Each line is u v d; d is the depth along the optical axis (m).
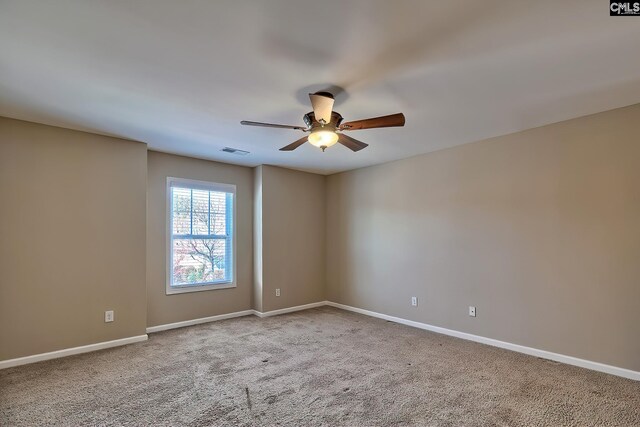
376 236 5.04
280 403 2.41
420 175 4.47
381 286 4.93
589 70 2.26
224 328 4.36
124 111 2.95
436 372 2.95
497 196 3.70
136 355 3.36
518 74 2.31
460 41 1.91
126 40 1.88
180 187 4.58
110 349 3.53
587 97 2.69
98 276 3.56
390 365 3.10
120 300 3.69
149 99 2.69
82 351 3.42
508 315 3.57
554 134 3.29
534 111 2.98
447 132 3.57
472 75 2.31
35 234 3.22
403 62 2.14
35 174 3.24
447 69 2.23
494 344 3.66
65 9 1.60
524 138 3.50
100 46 1.94
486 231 3.78
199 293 4.68
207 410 2.32
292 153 4.43
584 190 3.10
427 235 4.37
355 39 1.88
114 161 3.70
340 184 5.65
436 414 2.27
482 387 2.66
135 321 3.78
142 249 3.86
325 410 2.32
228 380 2.78
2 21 1.69
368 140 3.85
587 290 3.05
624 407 2.35
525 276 3.46
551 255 3.28
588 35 1.86
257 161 4.91
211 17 1.68
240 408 2.35
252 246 5.25
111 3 1.56
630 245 2.84
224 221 5.01
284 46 1.95
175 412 2.29
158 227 4.36
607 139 2.97
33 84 2.42
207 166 4.82
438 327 4.20
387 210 4.89
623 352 2.85
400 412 2.30
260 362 3.18
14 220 3.12
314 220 5.75
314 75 2.29
